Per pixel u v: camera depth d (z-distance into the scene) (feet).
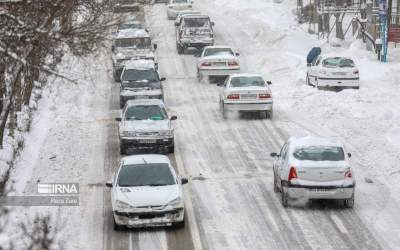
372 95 237.04
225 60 272.51
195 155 183.11
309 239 125.39
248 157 180.65
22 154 180.34
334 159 138.72
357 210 140.56
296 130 205.67
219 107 236.63
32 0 125.29
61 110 233.76
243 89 216.13
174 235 128.47
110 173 168.76
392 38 330.13
